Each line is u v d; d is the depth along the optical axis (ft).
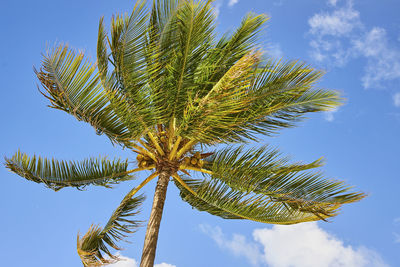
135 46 23.71
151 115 24.53
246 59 20.94
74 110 24.34
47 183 29.35
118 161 30.37
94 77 24.54
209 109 21.58
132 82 23.71
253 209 27.40
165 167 29.37
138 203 31.19
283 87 24.63
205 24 24.57
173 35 25.94
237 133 26.78
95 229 27.07
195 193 29.55
